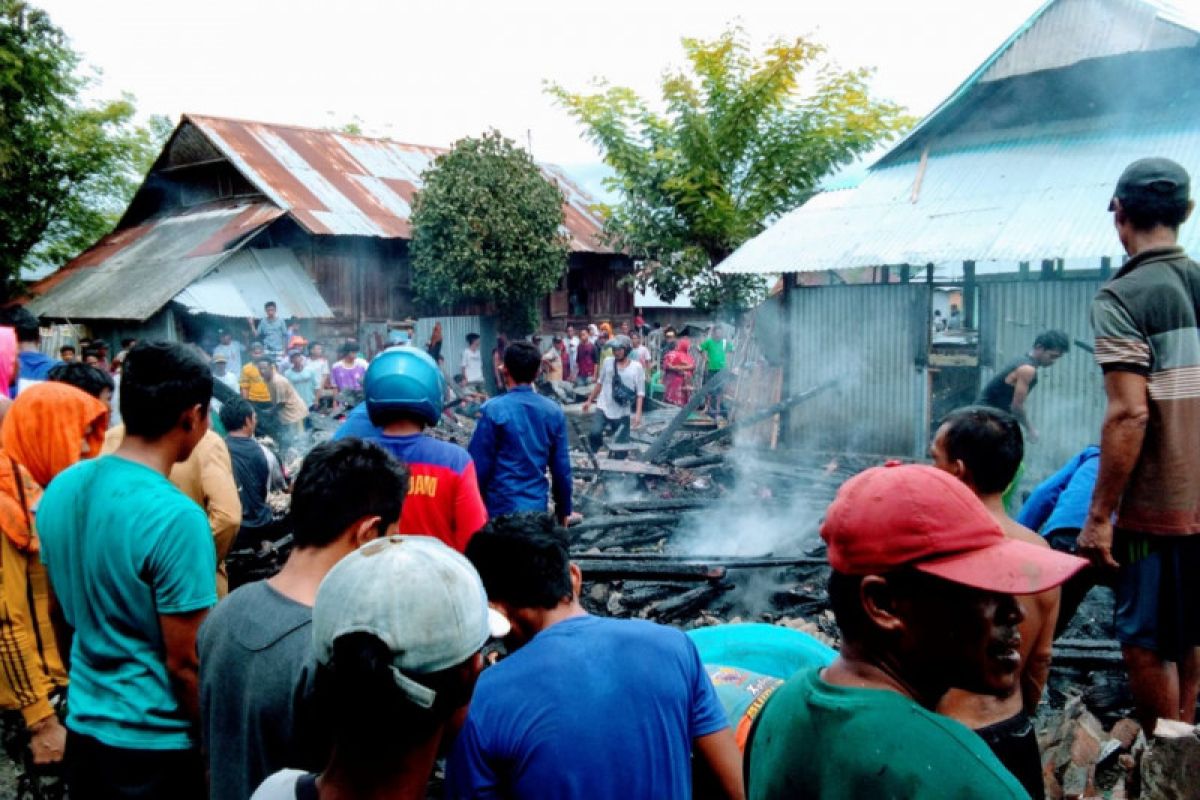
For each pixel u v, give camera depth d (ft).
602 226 89.81
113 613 8.18
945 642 4.60
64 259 89.45
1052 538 11.76
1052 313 31.94
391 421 11.61
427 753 4.61
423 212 69.41
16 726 14.33
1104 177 31.19
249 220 67.41
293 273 67.41
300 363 47.83
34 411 11.98
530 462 16.38
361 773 4.53
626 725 6.61
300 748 6.56
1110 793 11.64
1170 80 32.50
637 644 7.03
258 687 6.79
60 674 14.48
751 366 42.16
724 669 9.65
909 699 4.53
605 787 6.46
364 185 76.54
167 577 8.02
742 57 70.38
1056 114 35.60
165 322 62.34
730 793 7.28
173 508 8.14
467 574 4.79
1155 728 10.21
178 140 76.64
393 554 4.67
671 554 22.84
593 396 39.55
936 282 35.96
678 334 76.74
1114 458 10.11
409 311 75.51
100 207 91.56
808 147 67.67
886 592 4.65
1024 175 33.50
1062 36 32.86
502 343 69.21
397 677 4.31
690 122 67.72
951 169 36.35
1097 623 18.49
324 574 7.38
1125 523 10.57
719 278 68.74
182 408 8.51
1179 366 10.03
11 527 12.75
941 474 4.83
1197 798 9.53
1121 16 31.78
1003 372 23.47
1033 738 7.06
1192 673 11.16
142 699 8.17
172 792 8.26
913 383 35.88
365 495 7.43
